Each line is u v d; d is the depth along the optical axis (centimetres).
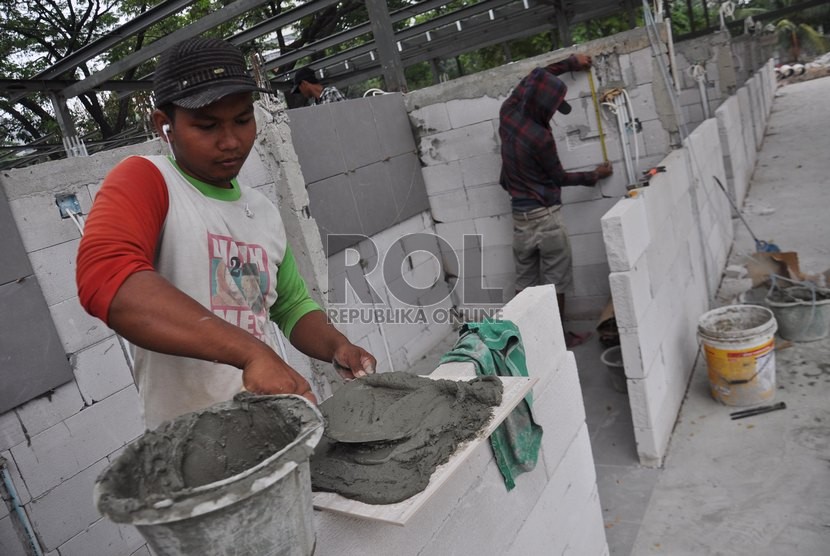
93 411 322
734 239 706
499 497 180
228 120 116
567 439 237
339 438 119
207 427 94
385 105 540
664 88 468
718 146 647
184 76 111
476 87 530
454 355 174
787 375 420
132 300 91
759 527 296
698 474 343
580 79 492
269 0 476
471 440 119
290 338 153
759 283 535
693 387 437
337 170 478
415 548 140
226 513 72
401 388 134
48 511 306
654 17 464
